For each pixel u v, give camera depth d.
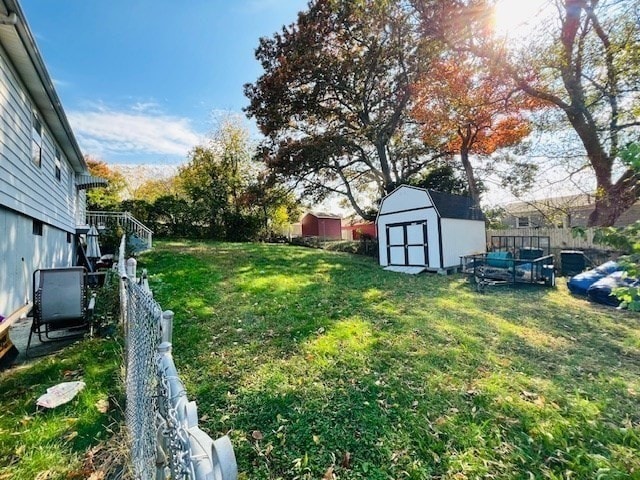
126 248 12.34
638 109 6.73
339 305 5.97
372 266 12.05
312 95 15.85
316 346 4.06
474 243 12.43
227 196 22.81
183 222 20.69
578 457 2.26
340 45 15.57
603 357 3.95
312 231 33.75
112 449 2.29
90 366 3.54
